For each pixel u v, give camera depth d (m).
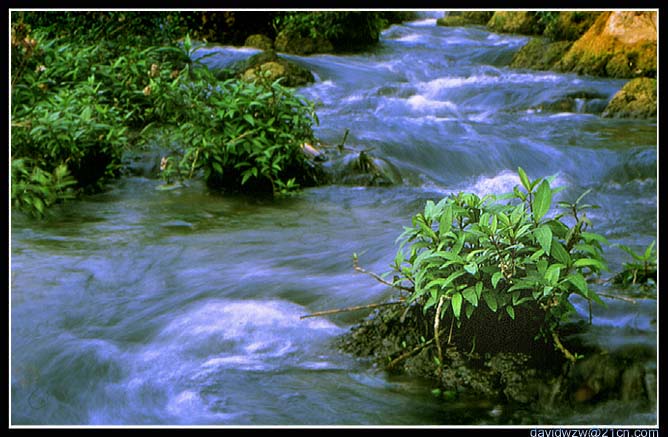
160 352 3.97
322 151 7.64
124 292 4.71
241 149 6.96
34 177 6.41
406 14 18.34
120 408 3.56
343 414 3.43
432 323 3.88
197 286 4.73
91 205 6.54
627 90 10.37
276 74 11.56
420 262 3.72
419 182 7.57
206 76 8.17
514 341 3.75
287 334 4.05
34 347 4.02
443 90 11.53
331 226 6.08
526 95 11.09
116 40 9.80
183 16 12.87
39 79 7.71
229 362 3.85
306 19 14.62
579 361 3.64
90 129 6.98
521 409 3.47
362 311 4.20
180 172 7.16
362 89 11.88
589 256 3.92
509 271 3.68
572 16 14.80
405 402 3.51
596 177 7.96
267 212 6.48
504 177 7.80
